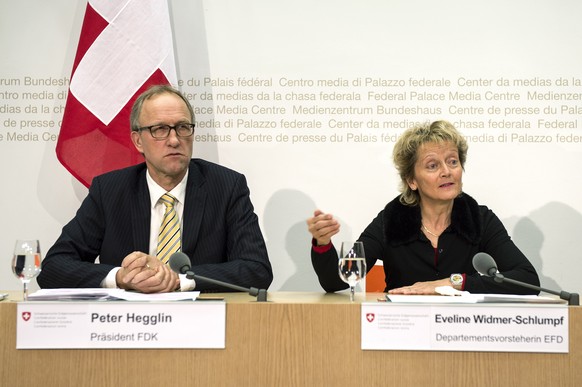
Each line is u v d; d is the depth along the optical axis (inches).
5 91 134.9
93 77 123.3
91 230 105.9
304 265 135.4
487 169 134.3
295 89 135.6
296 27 135.6
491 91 134.3
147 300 72.5
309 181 135.4
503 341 70.4
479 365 70.5
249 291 76.8
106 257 104.3
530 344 70.2
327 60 135.6
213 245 105.3
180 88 135.4
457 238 111.1
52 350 71.3
